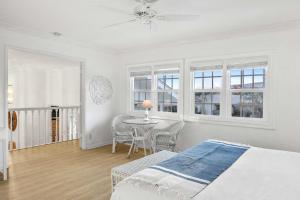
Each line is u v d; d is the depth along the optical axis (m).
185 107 4.51
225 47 4.02
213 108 4.29
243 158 2.21
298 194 1.42
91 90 4.99
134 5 2.72
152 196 1.52
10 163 3.86
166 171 1.82
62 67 7.45
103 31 3.80
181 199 1.40
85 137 4.89
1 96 3.52
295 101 3.38
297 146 3.38
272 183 1.59
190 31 3.79
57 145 5.25
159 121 4.83
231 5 2.72
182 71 4.52
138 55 5.21
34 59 5.80
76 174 3.38
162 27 3.57
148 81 5.16
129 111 5.42
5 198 2.59
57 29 3.70
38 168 3.62
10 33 3.63
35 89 7.55
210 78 4.29
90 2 2.65
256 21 3.28
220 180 1.63
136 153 4.66
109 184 3.02
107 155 4.46
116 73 5.61
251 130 3.79
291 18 3.16
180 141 4.56
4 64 3.55
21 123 6.76
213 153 2.41
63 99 7.66
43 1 2.62
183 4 2.68
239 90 3.95
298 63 3.34
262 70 3.75
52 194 2.71
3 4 2.71
